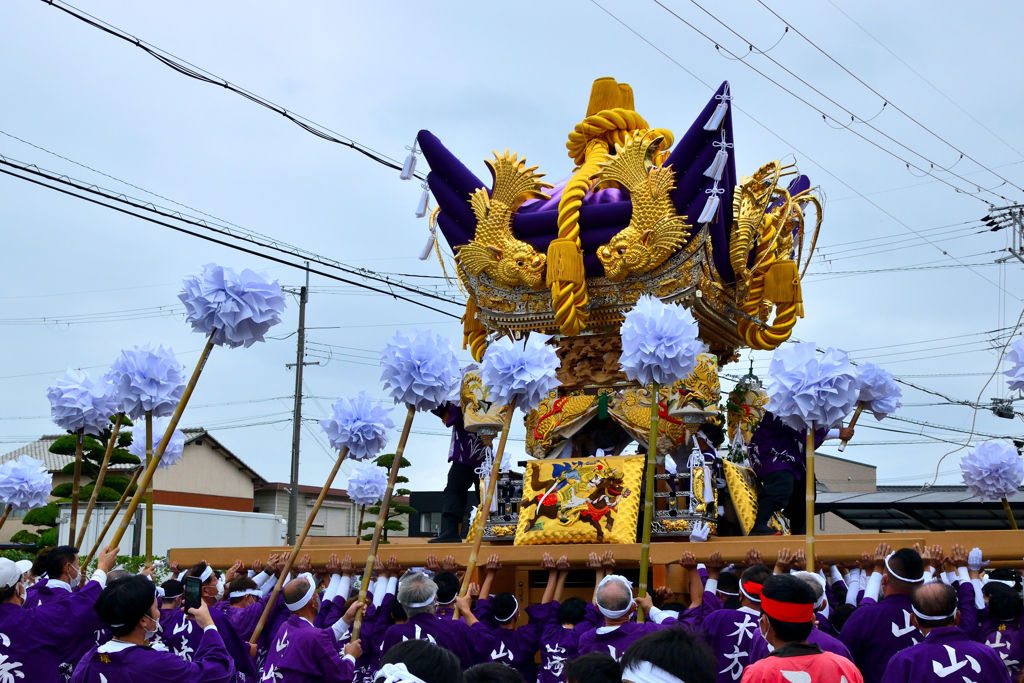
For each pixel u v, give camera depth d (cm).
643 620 758
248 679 841
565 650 811
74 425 927
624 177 1170
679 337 796
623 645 707
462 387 1249
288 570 835
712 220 1158
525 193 1238
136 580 621
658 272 1167
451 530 1250
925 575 827
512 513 1216
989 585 826
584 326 1189
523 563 951
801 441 1146
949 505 1584
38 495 1074
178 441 1054
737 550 888
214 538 2669
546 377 866
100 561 713
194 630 812
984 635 836
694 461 1109
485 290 1266
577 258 1162
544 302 1227
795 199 1345
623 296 1186
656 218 1148
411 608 802
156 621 634
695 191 1149
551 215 1224
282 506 3797
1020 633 813
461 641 802
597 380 1205
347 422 918
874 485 2944
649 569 1020
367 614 899
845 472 2966
